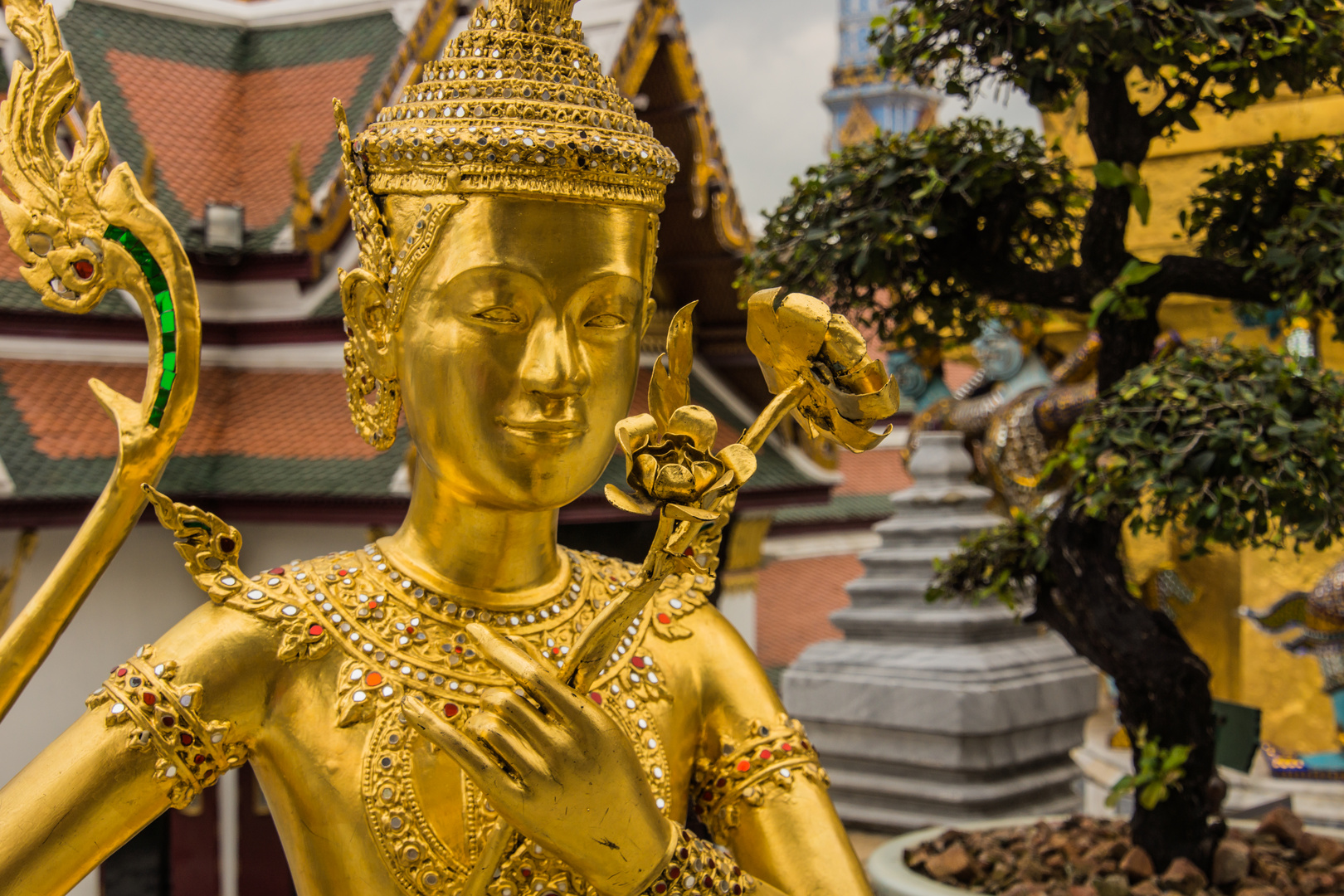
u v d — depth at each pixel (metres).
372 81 10.76
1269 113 7.53
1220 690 7.98
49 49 2.10
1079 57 3.93
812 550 15.30
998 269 4.55
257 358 9.91
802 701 8.52
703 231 10.99
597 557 2.43
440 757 1.95
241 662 1.98
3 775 8.16
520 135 1.91
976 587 4.80
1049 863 4.66
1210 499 3.84
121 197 2.07
